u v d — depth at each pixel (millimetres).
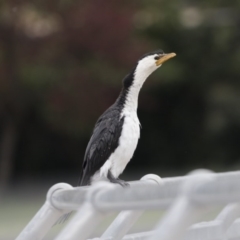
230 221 4621
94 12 20422
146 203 3443
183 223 3119
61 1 20234
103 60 21094
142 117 26375
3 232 13383
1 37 20125
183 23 24812
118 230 4617
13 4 19562
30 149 25406
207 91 25266
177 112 26391
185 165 26750
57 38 20500
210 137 26047
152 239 3096
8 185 23359
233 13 24672
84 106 21281
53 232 11203
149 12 23484
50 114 22312
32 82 21188
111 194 3588
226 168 25688
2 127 23141
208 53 25109
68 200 4129
